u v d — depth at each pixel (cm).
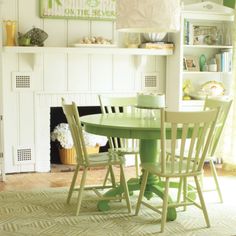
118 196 465
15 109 585
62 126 621
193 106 618
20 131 589
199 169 418
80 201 445
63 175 583
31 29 573
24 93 586
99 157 462
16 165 591
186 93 634
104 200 455
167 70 637
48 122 600
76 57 603
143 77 632
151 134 424
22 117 588
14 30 564
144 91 634
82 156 443
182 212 457
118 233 409
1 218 438
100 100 529
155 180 474
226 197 500
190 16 607
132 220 436
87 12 595
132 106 527
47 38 589
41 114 596
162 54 613
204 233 411
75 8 591
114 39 615
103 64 614
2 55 561
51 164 625
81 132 434
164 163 405
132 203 478
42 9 579
